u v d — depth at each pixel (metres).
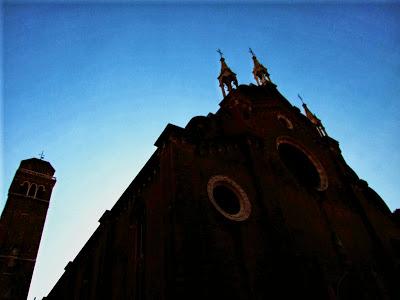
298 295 16.45
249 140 23.88
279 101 32.47
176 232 15.46
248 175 21.97
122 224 25.05
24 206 47.59
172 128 20.36
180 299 13.45
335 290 19.72
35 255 43.84
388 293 22.67
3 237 43.34
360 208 27.94
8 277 40.41
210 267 15.73
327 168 29.95
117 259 23.70
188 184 17.86
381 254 25.38
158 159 21.20
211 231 17.28
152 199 20.75
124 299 20.19
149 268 18.09
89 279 28.05
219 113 26.47
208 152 21.16
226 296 15.48
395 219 30.61
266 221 19.62
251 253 17.86
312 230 22.44
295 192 24.17
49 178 52.47
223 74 34.06
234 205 19.95
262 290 16.84
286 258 17.88
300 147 29.22
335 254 22.22
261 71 38.22
